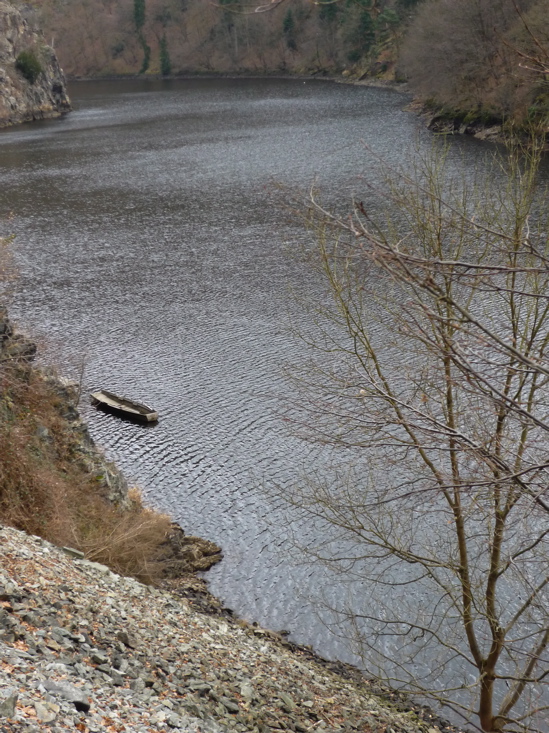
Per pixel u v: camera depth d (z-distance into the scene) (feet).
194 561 95.40
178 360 146.61
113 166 335.06
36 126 497.05
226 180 291.38
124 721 41.01
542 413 63.05
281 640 81.15
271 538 99.50
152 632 61.77
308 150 330.34
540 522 76.38
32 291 184.75
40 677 40.83
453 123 323.16
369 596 87.71
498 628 57.26
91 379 141.38
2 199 281.74
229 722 50.26
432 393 57.62
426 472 58.59
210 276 189.37
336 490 86.94
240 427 123.54
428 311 26.35
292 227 226.38
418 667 78.38
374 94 506.48
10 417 96.89
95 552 88.22
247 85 627.46
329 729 58.49
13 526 83.71
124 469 115.14
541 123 62.64
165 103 563.07
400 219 150.51
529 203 56.85
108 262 204.95
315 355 139.33
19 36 566.36
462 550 57.98
